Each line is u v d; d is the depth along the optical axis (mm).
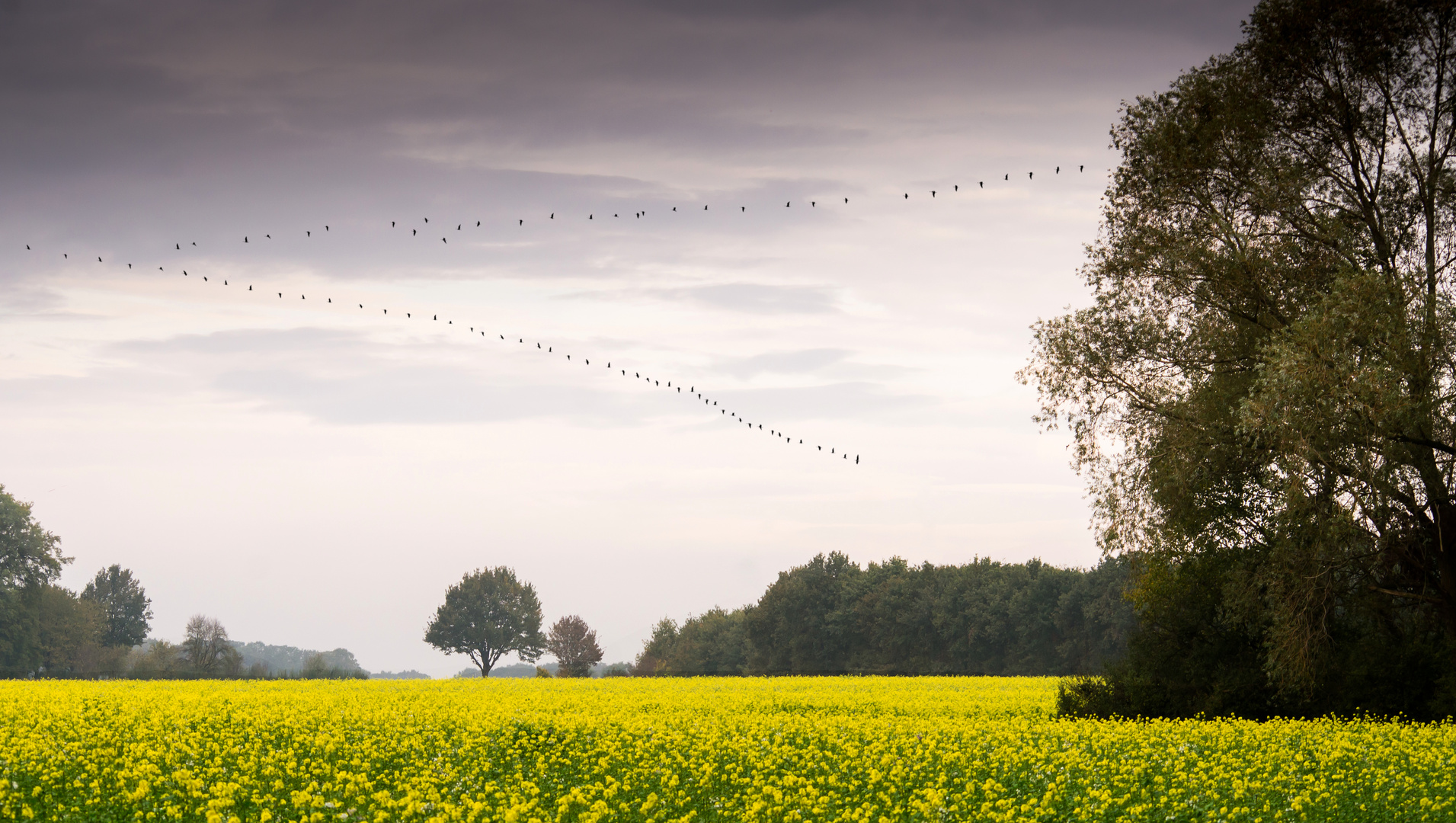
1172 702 52688
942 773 31453
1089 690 55469
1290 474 45500
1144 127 56625
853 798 28312
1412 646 48750
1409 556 51094
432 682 81625
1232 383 52250
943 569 195125
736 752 36406
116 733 38938
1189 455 51750
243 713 46219
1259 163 53500
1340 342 44750
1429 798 28422
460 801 27562
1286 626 48281
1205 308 55688
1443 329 46469
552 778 31344
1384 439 45438
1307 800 27562
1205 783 30562
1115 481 55844
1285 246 52531
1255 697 50906
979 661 178375
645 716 48000
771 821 25688
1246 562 52594
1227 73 55219
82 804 25547
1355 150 53969
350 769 31828
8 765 29891
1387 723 46531
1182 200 55781
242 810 25234
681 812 26406
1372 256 52688
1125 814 26984
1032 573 182625
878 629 191625
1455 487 49625
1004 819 25750
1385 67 53312
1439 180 52844
